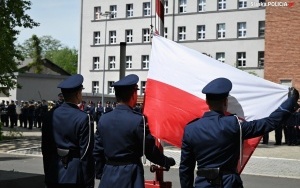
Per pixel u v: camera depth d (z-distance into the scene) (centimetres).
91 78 6506
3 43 2144
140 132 523
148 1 6138
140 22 6172
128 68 6275
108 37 6412
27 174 1058
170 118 697
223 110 495
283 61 4441
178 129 694
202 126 486
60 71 8000
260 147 2119
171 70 713
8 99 5519
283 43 4438
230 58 5609
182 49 719
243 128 473
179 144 691
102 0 6438
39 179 1019
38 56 7762
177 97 699
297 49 4381
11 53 2211
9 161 1623
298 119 2230
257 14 5450
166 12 6003
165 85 710
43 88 5725
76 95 562
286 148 2075
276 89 645
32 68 7738
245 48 5512
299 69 4369
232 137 474
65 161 545
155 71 723
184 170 500
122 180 521
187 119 688
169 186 740
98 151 552
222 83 493
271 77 4484
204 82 685
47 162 566
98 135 552
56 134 552
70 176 540
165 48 729
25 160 1658
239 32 5594
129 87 538
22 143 2159
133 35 6231
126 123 527
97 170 558
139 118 529
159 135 700
